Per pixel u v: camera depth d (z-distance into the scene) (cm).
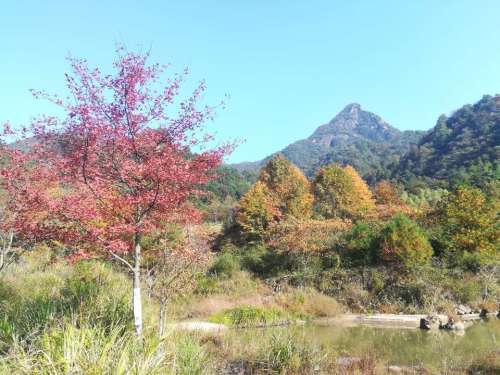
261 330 1323
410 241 2041
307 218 3369
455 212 2358
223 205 5100
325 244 2417
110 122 570
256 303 1755
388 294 1902
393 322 1611
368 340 1273
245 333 1210
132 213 584
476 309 1756
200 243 903
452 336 1337
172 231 760
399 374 849
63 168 560
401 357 1036
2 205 771
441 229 2389
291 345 914
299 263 2362
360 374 829
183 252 793
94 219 545
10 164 697
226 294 1930
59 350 417
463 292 1823
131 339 484
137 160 585
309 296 1867
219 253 2867
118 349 429
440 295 1816
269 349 910
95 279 990
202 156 595
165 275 810
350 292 1944
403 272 2020
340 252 2355
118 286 945
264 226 3353
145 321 734
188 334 860
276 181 4050
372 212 3319
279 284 2127
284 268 2442
